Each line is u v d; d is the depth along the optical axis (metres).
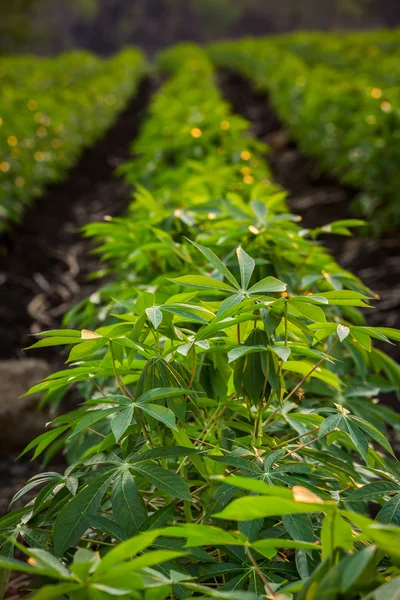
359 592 0.95
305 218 6.99
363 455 1.33
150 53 59.38
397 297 4.71
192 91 7.93
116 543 1.46
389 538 0.89
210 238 2.08
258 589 1.26
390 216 6.13
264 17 62.00
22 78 11.53
